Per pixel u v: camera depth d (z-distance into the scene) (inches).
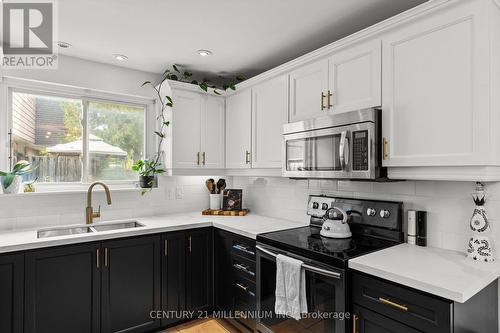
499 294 60.9
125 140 119.7
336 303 63.4
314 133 81.0
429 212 73.9
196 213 127.4
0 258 73.7
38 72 99.3
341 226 82.6
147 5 72.3
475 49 54.7
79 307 84.1
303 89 89.6
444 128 58.8
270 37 90.0
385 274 56.2
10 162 97.8
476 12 54.7
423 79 62.1
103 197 111.4
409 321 53.0
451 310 47.8
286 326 76.2
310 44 94.8
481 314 55.6
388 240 79.0
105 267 88.2
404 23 65.1
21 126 100.1
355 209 86.5
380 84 69.9
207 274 108.3
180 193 129.6
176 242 101.7
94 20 79.4
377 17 78.3
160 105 121.6
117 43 94.0
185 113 115.4
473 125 54.7
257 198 126.7
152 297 96.6
